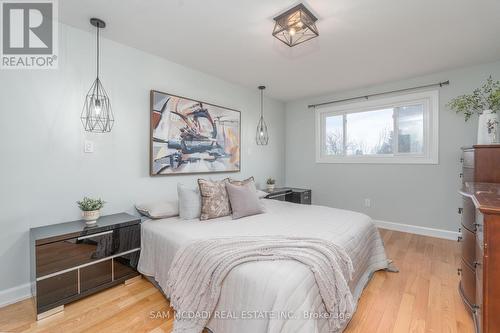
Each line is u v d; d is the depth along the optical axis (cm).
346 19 198
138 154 255
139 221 217
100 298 186
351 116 407
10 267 181
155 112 265
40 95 193
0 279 177
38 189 193
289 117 475
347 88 388
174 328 145
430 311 171
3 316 165
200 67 301
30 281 188
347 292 139
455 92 310
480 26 209
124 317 164
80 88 214
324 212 252
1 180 177
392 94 358
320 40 233
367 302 181
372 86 376
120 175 242
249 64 293
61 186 204
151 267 202
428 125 332
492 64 287
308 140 451
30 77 189
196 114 306
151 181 266
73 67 210
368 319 163
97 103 213
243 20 201
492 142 229
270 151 443
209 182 248
